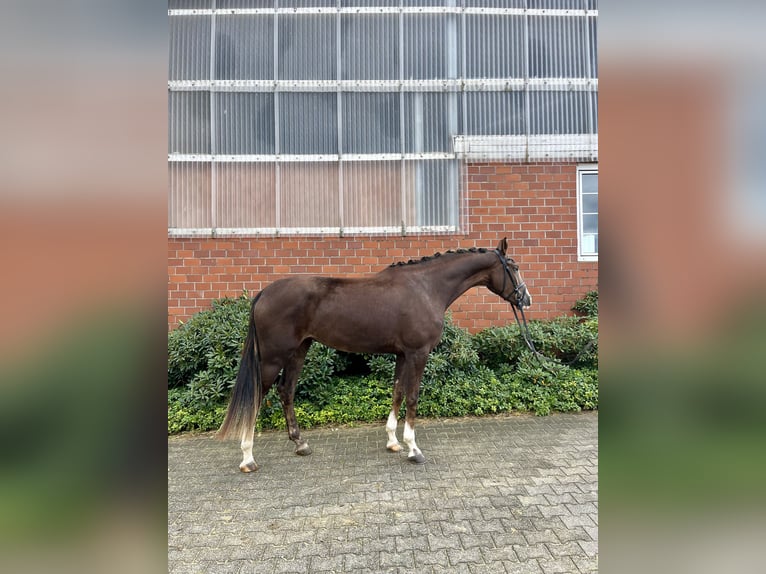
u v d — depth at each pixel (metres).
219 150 4.87
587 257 4.98
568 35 5.05
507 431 3.75
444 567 2.11
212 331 4.14
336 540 2.33
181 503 2.72
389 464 3.20
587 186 5.04
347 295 3.21
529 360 4.40
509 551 2.21
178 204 4.82
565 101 5.00
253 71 4.92
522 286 3.58
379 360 4.32
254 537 2.37
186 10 4.88
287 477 3.04
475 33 5.00
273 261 4.84
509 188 4.94
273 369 3.17
